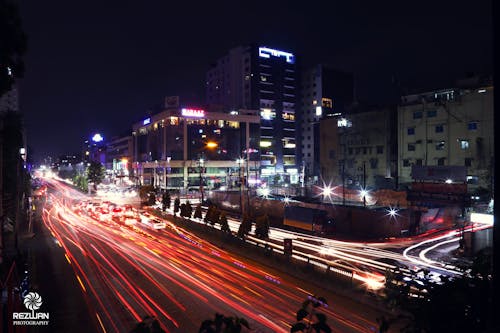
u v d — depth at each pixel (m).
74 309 18.56
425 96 67.81
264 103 120.19
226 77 130.38
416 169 49.25
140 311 18.33
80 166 199.00
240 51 123.00
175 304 19.25
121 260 28.77
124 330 16.17
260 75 119.31
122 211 54.62
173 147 110.94
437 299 4.59
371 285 20.72
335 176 81.06
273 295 20.52
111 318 17.47
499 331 3.21
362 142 75.75
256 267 26.59
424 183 46.03
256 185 108.44
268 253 27.36
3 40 14.15
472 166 57.78
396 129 71.12
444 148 61.62
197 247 33.66
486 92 56.88
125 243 35.66
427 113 64.12
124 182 150.50
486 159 56.25
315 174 99.81
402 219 37.38
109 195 99.50
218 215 39.28
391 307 6.17
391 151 71.12
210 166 111.50
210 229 37.94
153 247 33.69
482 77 60.53
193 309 18.55
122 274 24.86
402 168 67.62
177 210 51.25
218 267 26.59
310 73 126.00
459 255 29.77
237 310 18.38
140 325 4.16
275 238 38.19
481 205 44.16
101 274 24.86
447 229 39.12
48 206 71.88
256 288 21.78
